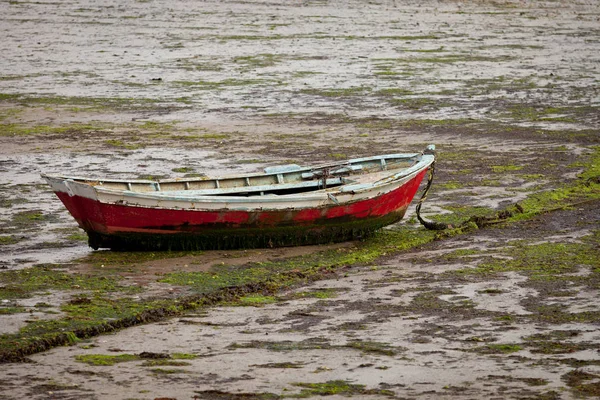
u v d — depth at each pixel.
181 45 48.50
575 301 16.02
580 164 27.17
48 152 29.02
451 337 14.42
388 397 12.16
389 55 46.72
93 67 43.38
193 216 18.86
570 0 63.69
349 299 16.45
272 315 15.66
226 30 52.47
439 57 46.38
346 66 43.94
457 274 17.73
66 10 56.66
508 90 39.19
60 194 18.88
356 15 57.62
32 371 13.14
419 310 15.76
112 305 15.90
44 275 17.59
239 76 41.72
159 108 36.00
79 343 14.35
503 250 19.31
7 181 25.17
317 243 20.03
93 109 35.72
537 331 14.59
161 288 16.92
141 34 51.16
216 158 28.33
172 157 28.44
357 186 19.83
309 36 51.28
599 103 36.84
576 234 20.41
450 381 12.66
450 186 24.70
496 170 26.44
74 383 12.71
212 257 18.94
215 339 14.51
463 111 35.41
